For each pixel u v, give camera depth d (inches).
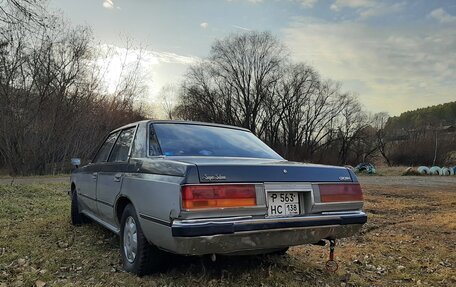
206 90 2461.9
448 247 220.7
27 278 147.9
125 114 1195.9
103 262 171.6
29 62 936.3
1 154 941.8
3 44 719.1
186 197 121.4
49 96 976.3
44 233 226.5
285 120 2623.0
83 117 1032.8
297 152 2642.7
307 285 150.9
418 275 170.2
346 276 161.5
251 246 129.8
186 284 144.3
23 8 455.8
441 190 629.6
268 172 135.9
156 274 152.3
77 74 1031.0
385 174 1534.2
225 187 126.0
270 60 2493.8
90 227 241.6
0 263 168.7
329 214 145.9
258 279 152.3
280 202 137.0
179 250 123.0
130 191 155.3
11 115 916.6
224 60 2477.9
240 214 127.4
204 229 119.9
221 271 159.8
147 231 140.2
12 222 257.8
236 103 2518.5
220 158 151.9
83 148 1027.9
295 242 139.1
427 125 3759.8
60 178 756.6
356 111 2812.5
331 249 159.0
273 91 2536.9
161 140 164.7
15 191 423.5
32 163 941.2
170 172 131.9
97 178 203.0
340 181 152.3
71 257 178.2
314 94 2709.2
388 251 209.3
